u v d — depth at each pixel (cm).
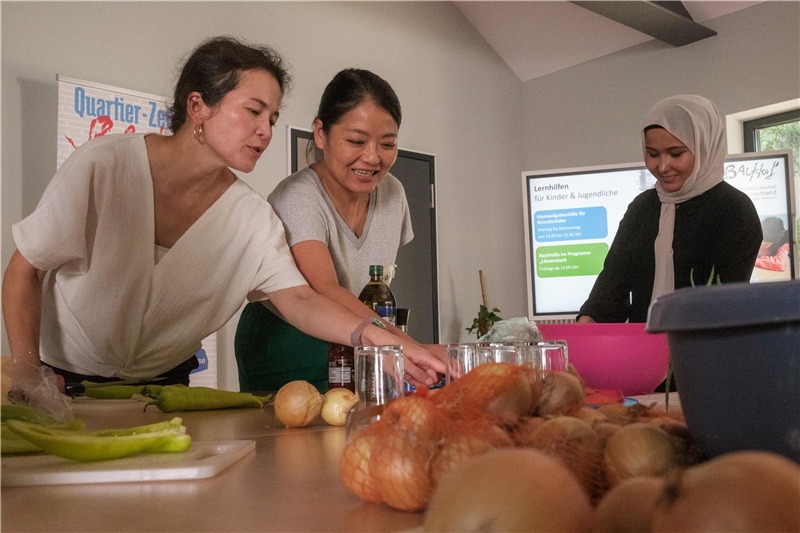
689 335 38
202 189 146
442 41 502
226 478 56
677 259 197
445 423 42
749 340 35
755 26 427
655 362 113
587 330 118
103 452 60
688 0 447
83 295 146
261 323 178
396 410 44
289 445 76
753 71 429
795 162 432
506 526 25
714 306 35
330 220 164
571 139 523
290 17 415
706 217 195
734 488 23
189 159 139
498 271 523
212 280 151
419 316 464
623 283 213
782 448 34
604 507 28
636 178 433
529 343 67
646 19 428
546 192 452
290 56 413
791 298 33
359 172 157
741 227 190
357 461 45
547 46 521
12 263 132
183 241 146
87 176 132
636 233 211
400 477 41
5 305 130
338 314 129
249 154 137
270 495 49
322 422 101
